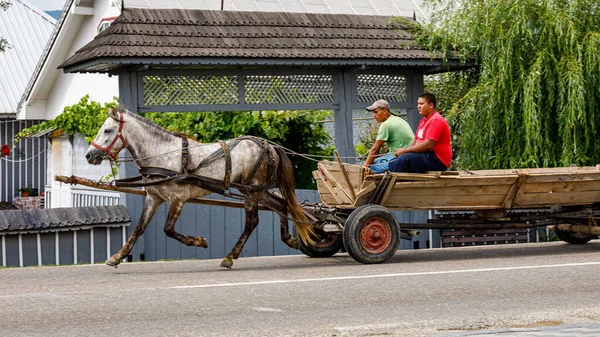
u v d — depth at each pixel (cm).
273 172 1222
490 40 1634
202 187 1184
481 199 1237
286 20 1652
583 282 1003
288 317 809
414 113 1733
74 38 2458
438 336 708
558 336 694
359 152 1931
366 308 852
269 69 1606
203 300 895
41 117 2714
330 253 1328
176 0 1950
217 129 1780
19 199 2702
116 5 2095
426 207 1222
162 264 1274
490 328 765
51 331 748
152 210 1199
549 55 1600
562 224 1351
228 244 1605
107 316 813
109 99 2211
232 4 2016
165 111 1545
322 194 1291
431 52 1677
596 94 1598
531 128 1577
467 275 1062
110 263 1168
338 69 1662
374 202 1203
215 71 1578
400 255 1334
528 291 948
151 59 1459
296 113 1856
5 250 1473
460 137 1727
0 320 795
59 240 1515
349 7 2172
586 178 1256
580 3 1620
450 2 1745
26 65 2953
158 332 744
